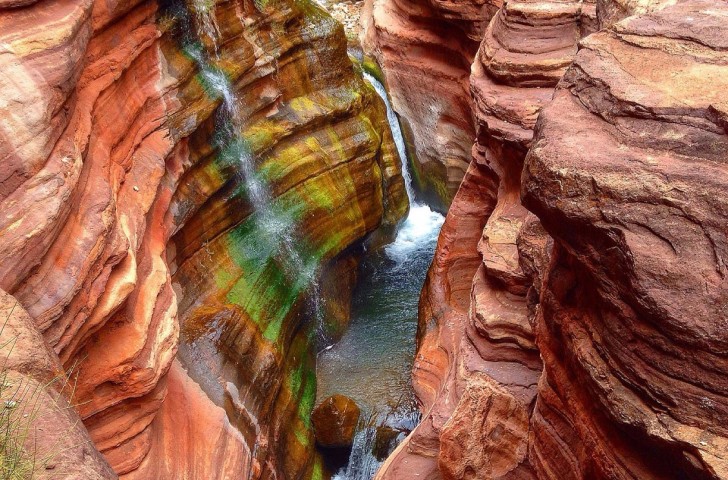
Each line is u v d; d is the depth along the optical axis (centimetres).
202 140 1170
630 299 509
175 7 1154
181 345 1003
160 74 1099
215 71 1231
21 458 482
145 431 810
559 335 625
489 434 866
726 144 510
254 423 1026
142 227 908
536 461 695
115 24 988
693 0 695
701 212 486
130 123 982
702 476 470
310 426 1161
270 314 1191
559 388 635
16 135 696
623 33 645
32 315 666
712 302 469
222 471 895
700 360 475
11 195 683
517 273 948
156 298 872
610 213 516
